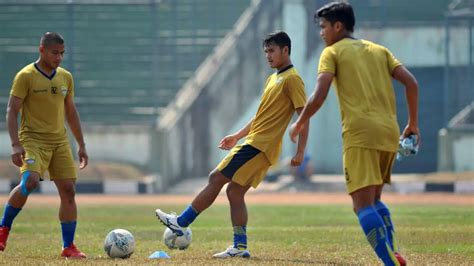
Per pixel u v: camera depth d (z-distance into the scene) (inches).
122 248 1551.4
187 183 5241.1
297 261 1472.7
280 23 5511.8
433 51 5413.4
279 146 1544.0
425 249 1774.1
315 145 5625.0
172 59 5900.6
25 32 6122.1
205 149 5413.4
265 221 2706.7
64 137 1627.7
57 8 6195.9
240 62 5536.4
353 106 1221.1
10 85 5890.8
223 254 1563.7
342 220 2738.7
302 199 4185.5
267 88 1544.0
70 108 1664.6
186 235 1752.0
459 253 1674.5
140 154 5083.7
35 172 1583.4
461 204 3644.2
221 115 5467.5
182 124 5315.0
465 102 5428.2
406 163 5664.4
